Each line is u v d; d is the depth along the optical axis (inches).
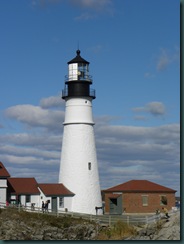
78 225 1957.4
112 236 1831.9
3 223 1868.8
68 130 2416.3
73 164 2379.4
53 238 1895.9
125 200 2541.8
